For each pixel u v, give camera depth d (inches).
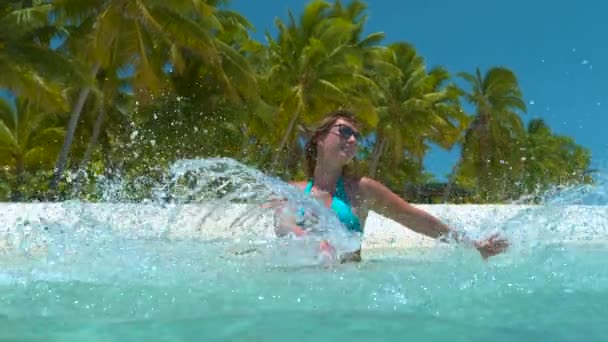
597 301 69.3
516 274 89.0
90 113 929.5
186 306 66.6
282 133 968.3
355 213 120.1
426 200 1481.3
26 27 616.4
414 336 52.2
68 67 620.7
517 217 122.6
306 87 956.0
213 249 108.1
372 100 1112.2
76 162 964.0
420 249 151.9
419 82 1223.5
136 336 52.7
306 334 53.2
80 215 138.3
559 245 118.9
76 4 666.8
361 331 54.6
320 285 80.8
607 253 116.7
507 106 1393.9
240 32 900.0
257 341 50.8
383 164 1342.3
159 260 96.9
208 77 839.1
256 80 826.8
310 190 119.6
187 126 808.3
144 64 684.7
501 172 1379.2
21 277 85.2
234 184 118.1
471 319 60.1
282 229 111.3
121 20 663.8
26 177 649.0
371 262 111.0
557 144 1631.4
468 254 116.6
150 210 143.8
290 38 972.6
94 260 95.9
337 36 971.9
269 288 77.9
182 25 684.1
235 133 856.3
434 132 1306.6
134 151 768.9
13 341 51.0
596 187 140.3
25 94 644.1
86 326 56.9
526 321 58.6
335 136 117.9
